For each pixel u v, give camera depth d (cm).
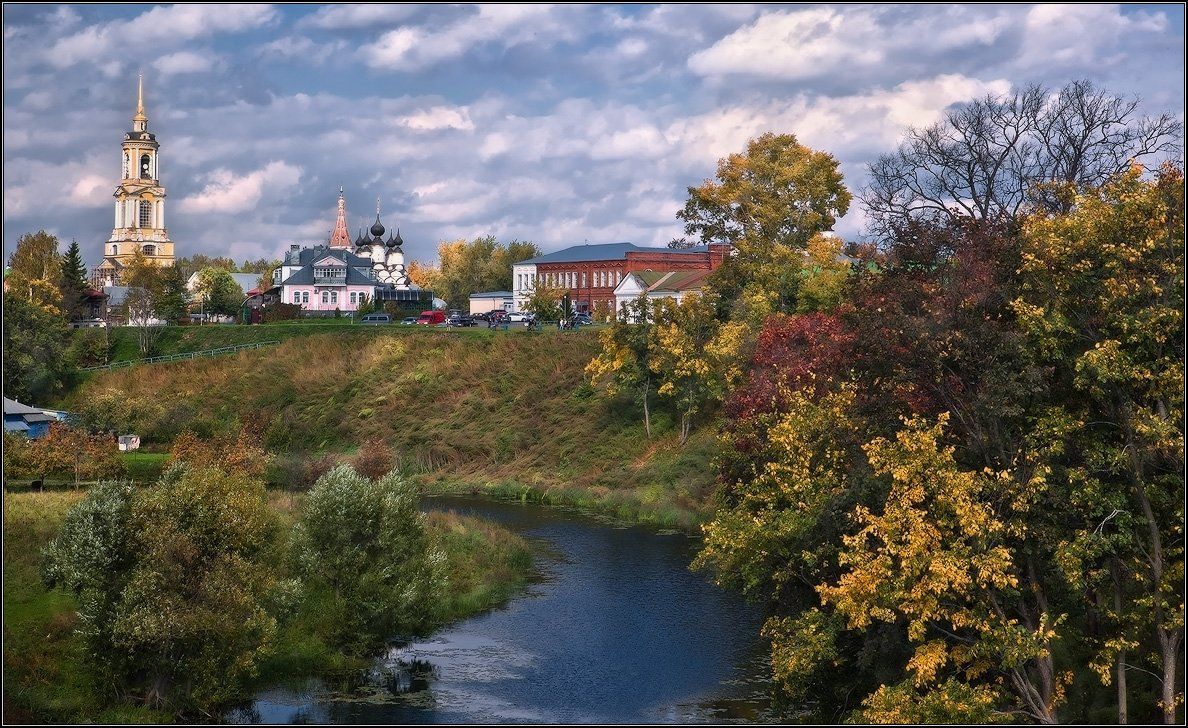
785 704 4756
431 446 12012
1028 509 3869
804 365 6481
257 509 5431
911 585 3859
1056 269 4159
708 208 13250
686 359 10744
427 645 5769
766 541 4794
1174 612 3753
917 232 4731
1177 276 3884
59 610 5272
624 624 6109
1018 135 7938
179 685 4750
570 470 10919
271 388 13962
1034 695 3922
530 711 4775
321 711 4781
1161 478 3919
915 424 3934
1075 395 4241
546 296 16812
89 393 13675
